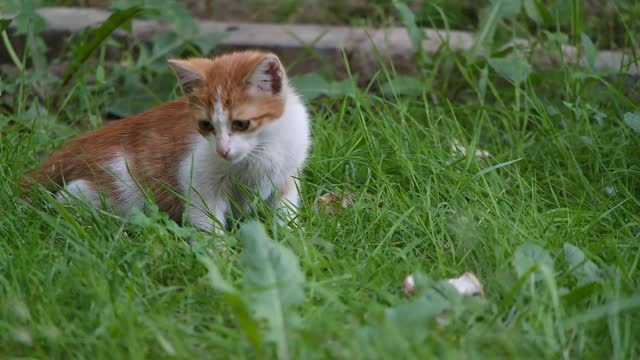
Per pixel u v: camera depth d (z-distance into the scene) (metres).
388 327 3.78
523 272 4.37
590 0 8.36
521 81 6.92
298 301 4.03
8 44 7.18
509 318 4.22
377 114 7.04
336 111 7.06
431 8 8.32
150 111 5.72
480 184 5.75
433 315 3.92
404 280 4.59
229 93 5.12
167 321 4.11
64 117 7.24
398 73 7.77
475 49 7.30
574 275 4.53
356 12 8.80
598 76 6.82
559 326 3.98
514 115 6.79
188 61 5.34
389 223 5.34
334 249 5.01
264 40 7.87
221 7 8.91
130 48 7.75
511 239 4.94
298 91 7.02
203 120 5.21
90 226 5.14
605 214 5.26
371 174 5.99
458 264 4.84
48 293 4.33
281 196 5.66
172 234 5.20
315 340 3.80
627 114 6.08
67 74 7.29
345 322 4.19
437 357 3.87
